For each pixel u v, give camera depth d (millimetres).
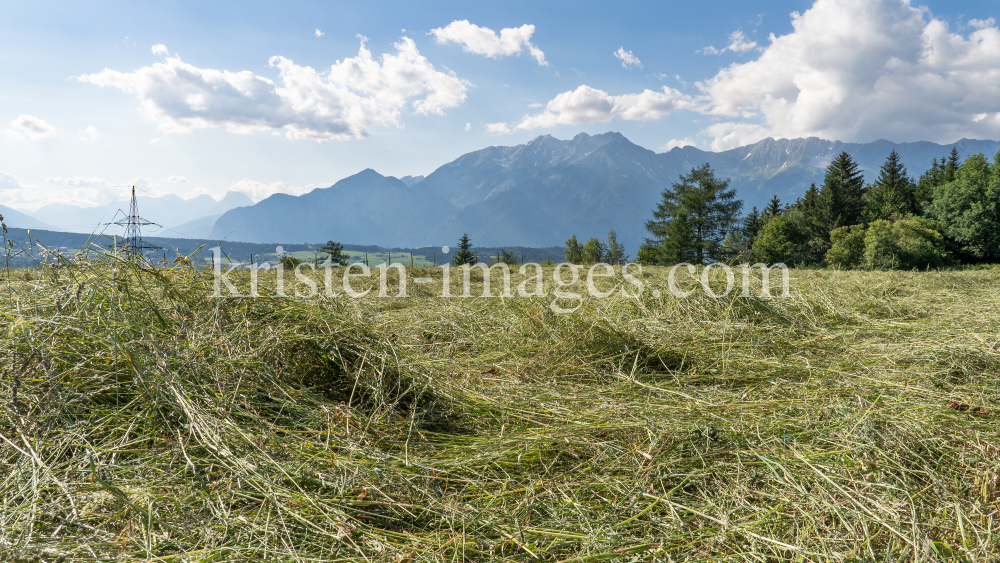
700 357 3188
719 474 1755
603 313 4082
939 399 2330
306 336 2457
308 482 1625
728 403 2404
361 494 1561
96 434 1706
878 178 49094
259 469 1598
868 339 3629
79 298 2154
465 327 4191
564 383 2891
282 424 1996
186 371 1981
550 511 1591
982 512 1481
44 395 1737
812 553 1334
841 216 39312
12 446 1553
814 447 1882
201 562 1253
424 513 1568
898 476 1695
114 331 1905
